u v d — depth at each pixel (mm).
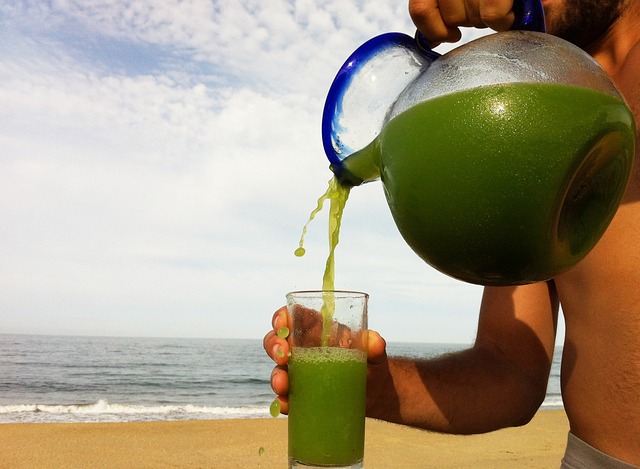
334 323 1539
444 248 1123
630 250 1598
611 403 1595
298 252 1487
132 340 72750
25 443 13531
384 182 1226
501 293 2311
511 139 996
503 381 2061
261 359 48281
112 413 21859
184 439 14227
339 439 1485
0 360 42594
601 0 1788
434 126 1057
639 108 1659
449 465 11094
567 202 1090
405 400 1876
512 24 1165
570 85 1019
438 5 1189
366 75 1411
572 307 1767
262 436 14773
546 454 12312
